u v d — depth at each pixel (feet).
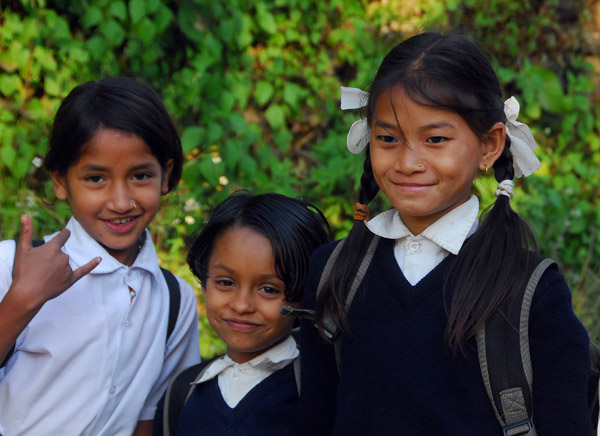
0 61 11.95
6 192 11.74
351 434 5.13
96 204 6.37
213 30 13.70
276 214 6.54
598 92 18.08
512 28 17.44
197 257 6.79
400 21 16.38
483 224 5.11
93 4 12.66
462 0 17.26
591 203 16.78
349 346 5.29
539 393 4.86
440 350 4.91
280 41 15.29
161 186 6.84
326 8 16.02
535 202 15.01
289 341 6.77
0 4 12.32
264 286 6.46
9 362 6.36
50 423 6.31
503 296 4.81
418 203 4.96
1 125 11.80
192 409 6.63
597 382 5.58
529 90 16.71
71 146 6.30
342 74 16.60
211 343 11.12
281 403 6.44
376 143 5.12
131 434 6.72
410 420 4.88
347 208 14.17
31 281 5.64
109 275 6.59
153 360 6.81
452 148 4.89
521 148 5.33
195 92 13.32
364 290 5.27
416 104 4.86
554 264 4.95
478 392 4.84
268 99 15.10
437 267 5.10
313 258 5.81
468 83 4.92
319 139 15.83
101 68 12.75
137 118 6.34
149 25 12.71
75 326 6.39
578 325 4.88
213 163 12.53
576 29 18.39
